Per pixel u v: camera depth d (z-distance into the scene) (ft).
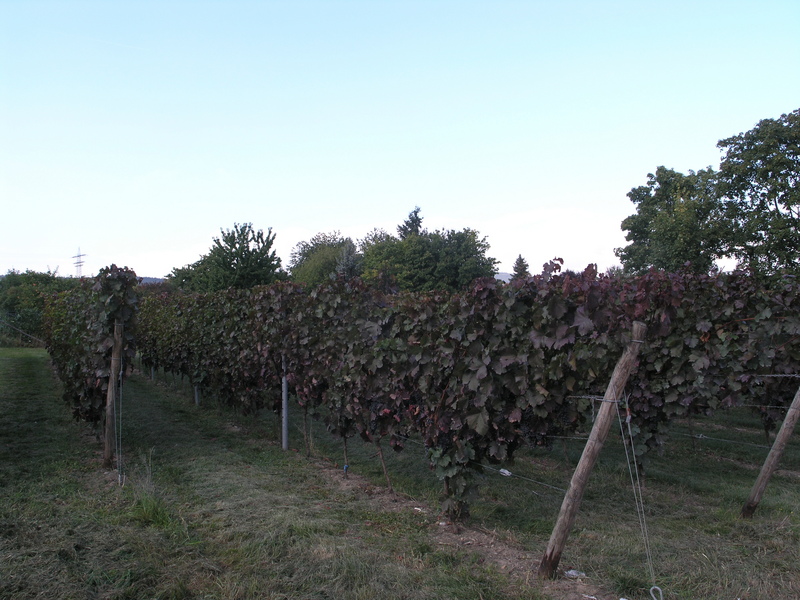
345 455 23.36
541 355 15.60
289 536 15.17
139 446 26.07
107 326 23.66
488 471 23.39
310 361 25.73
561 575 13.34
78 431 28.81
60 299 41.86
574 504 12.84
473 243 137.59
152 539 14.65
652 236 63.57
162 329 45.78
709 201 59.00
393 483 21.66
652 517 18.20
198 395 39.22
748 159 56.18
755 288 25.54
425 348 18.28
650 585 12.69
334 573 12.98
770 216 55.83
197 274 84.53
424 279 136.05
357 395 21.59
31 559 12.96
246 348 31.24
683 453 28.02
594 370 15.92
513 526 16.97
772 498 19.95
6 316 98.99
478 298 16.79
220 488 19.65
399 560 14.10
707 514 18.49
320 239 244.22
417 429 18.75
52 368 58.59
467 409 16.65
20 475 20.45
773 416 27.22
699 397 24.85
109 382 23.26
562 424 17.63
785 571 13.55
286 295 28.17
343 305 25.00
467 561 14.12
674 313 21.20
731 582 12.85
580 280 15.19
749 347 24.81
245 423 33.12
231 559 13.79
